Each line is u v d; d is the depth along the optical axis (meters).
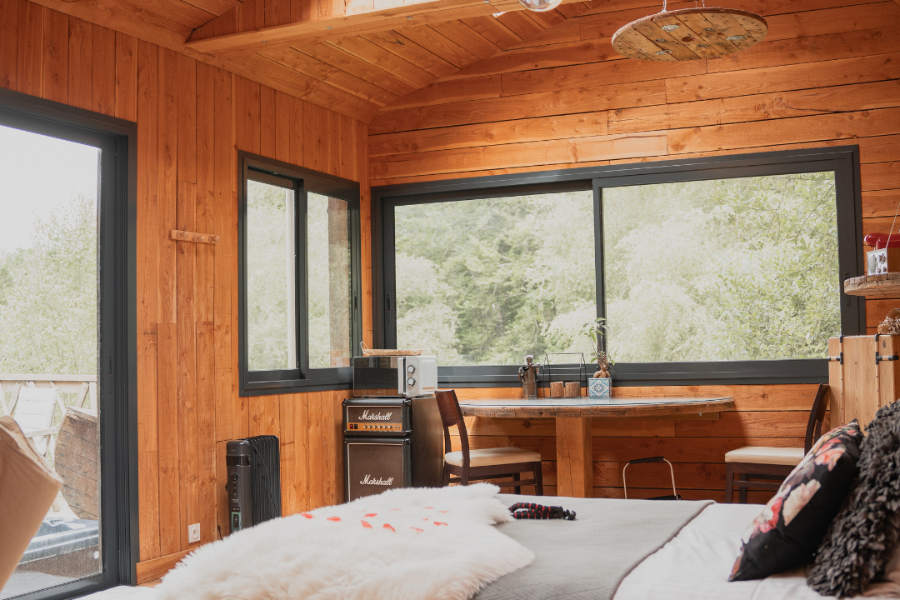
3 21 3.19
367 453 4.80
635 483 4.79
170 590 1.71
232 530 4.09
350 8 3.75
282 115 4.76
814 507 1.57
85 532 3.52
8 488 1.48
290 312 4.86
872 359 3.35
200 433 4.03
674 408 4.05
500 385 5.18
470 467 4.27
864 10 4.50
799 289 4.61
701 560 1.77
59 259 3.50
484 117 5.28
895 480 1.47
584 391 5.04
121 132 3.68
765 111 4.67
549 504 2.50
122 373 3.67
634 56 3.14
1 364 3.26
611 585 1.57
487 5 3.67
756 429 4.59
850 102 4.51
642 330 4.91
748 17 2.70
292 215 4.91
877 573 1.48
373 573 1.60
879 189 4.44
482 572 1.61
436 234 5.48
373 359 4.91
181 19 3.88
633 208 4.96
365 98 5.30
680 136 4.84
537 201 5.25
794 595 1.49
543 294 5.21
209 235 4.12
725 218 4.77
